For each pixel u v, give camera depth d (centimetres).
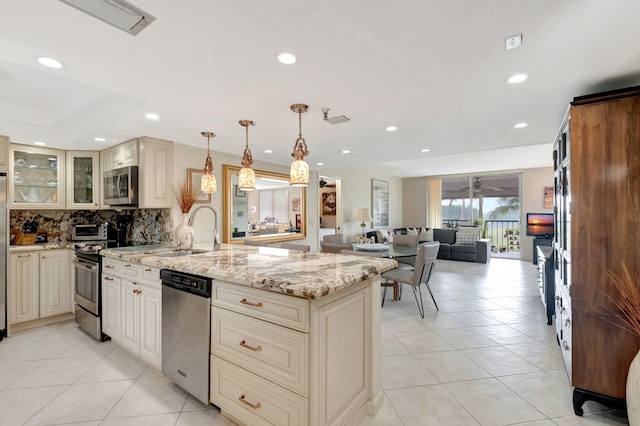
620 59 163
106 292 276
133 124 276
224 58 161
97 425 171
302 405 139
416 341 282
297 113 246
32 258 313
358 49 152
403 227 955
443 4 119
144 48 150
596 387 176
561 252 242
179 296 197
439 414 181
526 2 118
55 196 356
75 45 147
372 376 183
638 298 167
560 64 169
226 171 405
